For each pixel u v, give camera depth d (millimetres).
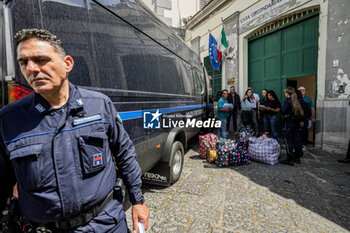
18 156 731
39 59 746
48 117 809
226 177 3252
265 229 1979
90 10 1445
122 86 1757
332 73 4523
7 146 755
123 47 1812
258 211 2287
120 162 1073
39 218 811
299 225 2039
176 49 3283
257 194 2678
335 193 2686
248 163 3836
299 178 3180
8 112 792
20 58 744
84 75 1349
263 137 4223
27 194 795
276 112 5199
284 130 3877
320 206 2381
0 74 1002
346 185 2914
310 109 4762
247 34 7027
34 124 786
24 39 736
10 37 981
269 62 6543
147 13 2324
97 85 1456
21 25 1009
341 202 2461
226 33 8086
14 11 988
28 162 750
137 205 1084
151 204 2463
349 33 4172
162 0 13492
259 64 6953
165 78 2760
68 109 837
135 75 1984
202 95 5285
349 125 4254
